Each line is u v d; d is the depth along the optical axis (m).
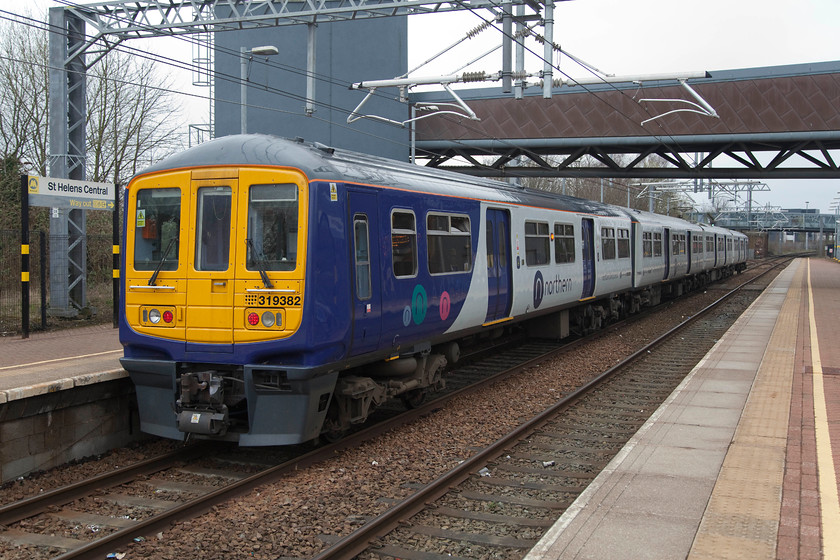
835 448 6.64
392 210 8.06
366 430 8.09
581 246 15.14
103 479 6.40
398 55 28.08
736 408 8.35
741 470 6.01
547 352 14.28
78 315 15.12
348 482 6.51
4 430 6.47
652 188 44.28
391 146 28.16
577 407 9.64
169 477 6.77
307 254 6.71
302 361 6.79
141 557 4.93
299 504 5.92
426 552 5.07
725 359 11.94
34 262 17.94
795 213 112.50
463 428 8.46
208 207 7.12
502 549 5.15
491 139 27.50
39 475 6.76
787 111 24.58
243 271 6.89
